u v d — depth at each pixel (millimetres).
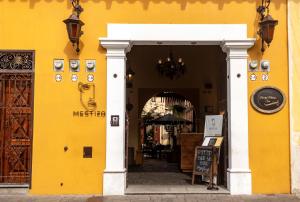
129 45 9180
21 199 8562
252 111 9148
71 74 9148
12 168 9102
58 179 8984
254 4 9289
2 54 9195
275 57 9219
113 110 9070
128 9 9250
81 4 9242
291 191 9000
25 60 9227
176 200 8391
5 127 9164
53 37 9195
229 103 9227
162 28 9219
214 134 9961
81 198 8641
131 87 17219
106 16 9250
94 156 9031
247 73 9188
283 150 9086
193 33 9219
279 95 9148
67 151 9023
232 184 8969
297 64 9195
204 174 9586
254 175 9039
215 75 16875
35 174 8977
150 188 9422
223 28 9219
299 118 9117
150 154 20594
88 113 9094
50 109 9078
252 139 9102
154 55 17172
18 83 9227
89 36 9203
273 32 8906
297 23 9258
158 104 22594
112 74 9117
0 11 9195
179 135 14312
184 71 16969
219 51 11609
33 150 9000
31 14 9203
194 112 17969
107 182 8953
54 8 9227
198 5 9273
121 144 9031
